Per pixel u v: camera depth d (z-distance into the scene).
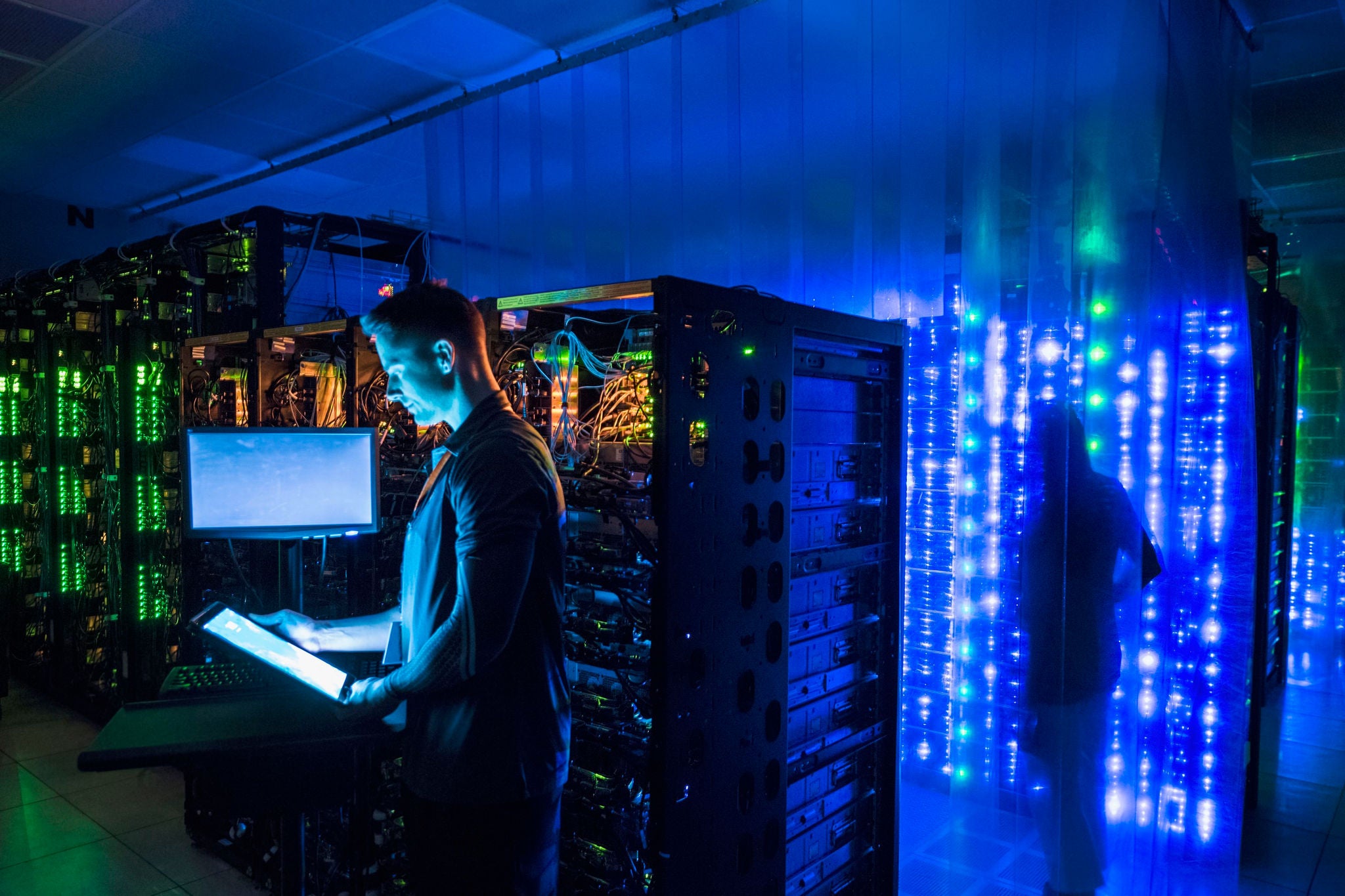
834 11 3.82
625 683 1.89
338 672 1.79
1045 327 3.28
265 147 5.84
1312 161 4.96
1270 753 4.11
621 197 5.09
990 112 3.56
